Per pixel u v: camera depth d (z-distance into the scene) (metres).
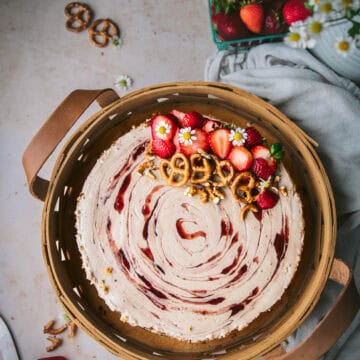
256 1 0.71
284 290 0.65
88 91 0.62
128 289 0.66
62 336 0.85
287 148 0.69
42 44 0.85
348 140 0.74
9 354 0.85
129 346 0.65
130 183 0.66
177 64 0.85
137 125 0.70
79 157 0.69
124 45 0.85
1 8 0.85
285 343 0.77
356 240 0.78
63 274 0.66
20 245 0.86
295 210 0.65
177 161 0.65
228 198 0.65
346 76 0.76
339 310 0.61
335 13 0.65
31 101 0.85
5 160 0.86
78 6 0.84
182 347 0.68
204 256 0.65
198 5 0.85
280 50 0.76
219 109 0.70
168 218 0.65
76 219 0.67
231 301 0.65
